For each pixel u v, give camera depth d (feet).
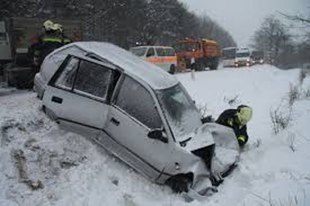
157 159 18.85
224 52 117.19
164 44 153.17
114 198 17.29
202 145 18.61
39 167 18.21
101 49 22.99
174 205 17.24
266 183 18.75
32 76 34.47
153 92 19.57
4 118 20.88
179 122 19.84
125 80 20.30
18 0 95.71
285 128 26.68
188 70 86.89
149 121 19.29
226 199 17.61
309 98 39.24
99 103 20.34
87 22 107.34
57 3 104.78
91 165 19.43
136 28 127.85
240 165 20.42
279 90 49.65
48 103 21.71
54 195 16.61
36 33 43.47
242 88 50.83
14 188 16.20
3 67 42.06
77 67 21.54
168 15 162.61
